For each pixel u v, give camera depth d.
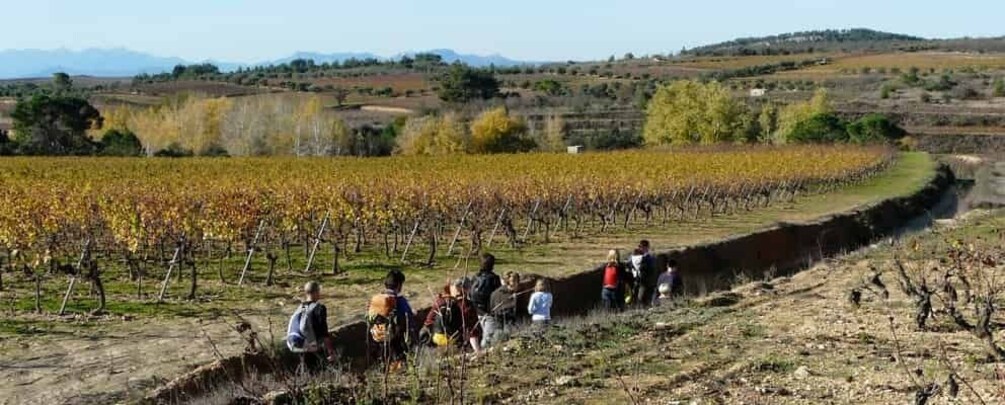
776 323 15.77
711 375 12.05
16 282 20.67
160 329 16.39
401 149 96.69
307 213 26.03
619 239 30.69
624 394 11.18
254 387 11.98
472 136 99.44
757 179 42.72
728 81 183.12
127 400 12.20
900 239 31.25
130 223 22.16
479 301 15.22
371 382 11.28
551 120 106.62
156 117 104.88
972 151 102.12
